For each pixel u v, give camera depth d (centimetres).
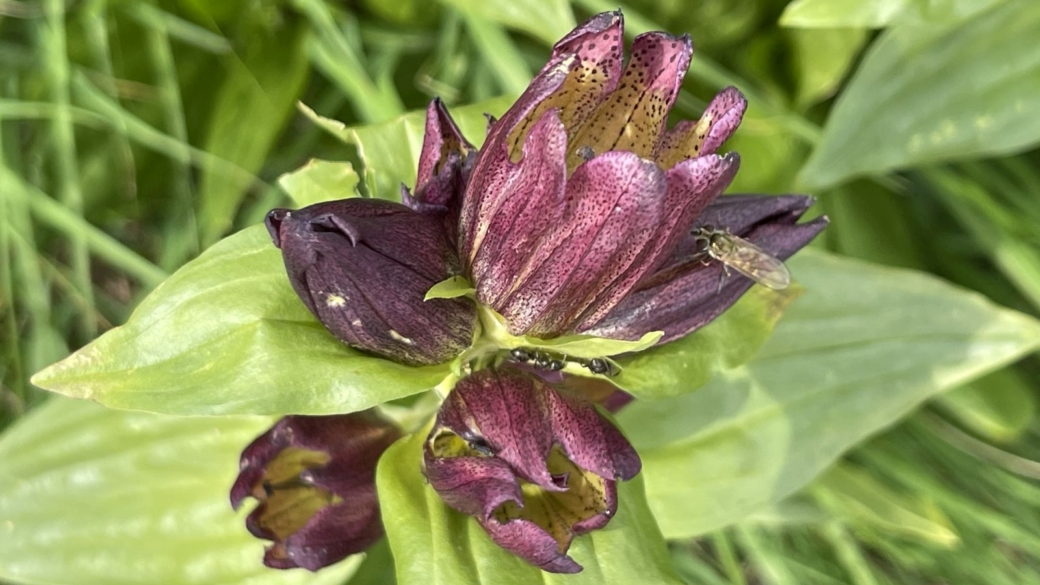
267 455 23
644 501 23
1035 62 28
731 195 23
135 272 30
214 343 22
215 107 31
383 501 23
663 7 31
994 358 27
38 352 29
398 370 22
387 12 31
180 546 27
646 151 21
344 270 21
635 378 23
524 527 21
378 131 25
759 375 27
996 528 30
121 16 30
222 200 29
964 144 29
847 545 31
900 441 31
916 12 27
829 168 29
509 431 22
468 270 22
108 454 27
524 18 29
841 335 27
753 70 32
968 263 33
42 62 30
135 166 31
